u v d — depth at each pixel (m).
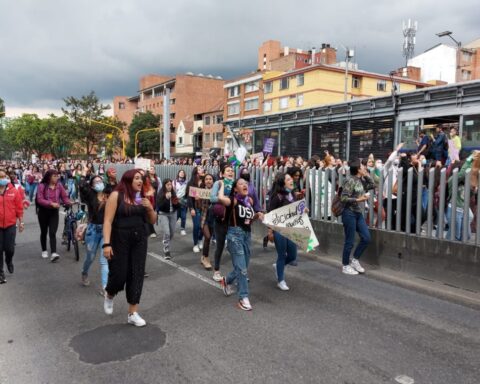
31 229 11.72
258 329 4.56
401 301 5.47
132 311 4.68
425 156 10.98
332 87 53.19
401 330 4.53
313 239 5.84
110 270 4.62
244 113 63.81
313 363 3.79
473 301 5.42
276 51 84.75
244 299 5.20
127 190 4.54
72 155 71.06
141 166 10.38
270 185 10.08
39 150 83.00
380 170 7.06
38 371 3.71
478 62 62.84
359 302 5.44
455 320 4.81
